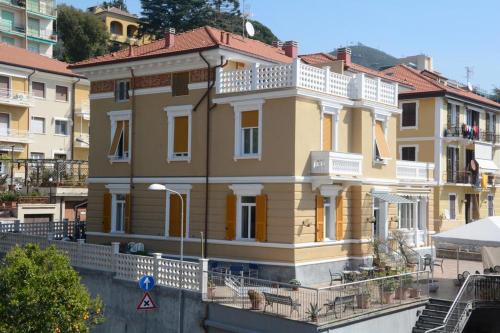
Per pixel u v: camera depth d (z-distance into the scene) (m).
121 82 31.55
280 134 25.94
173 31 31.00
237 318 20.33
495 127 50.59
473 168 45.78
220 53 27.50
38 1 77.56
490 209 50.16
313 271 26.38
